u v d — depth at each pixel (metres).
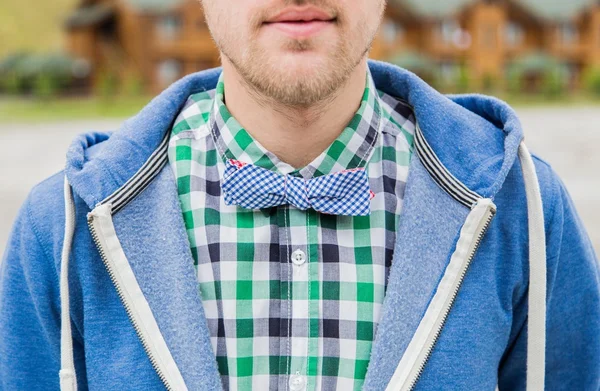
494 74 24.78
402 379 1.07
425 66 23.33
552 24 25.11
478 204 1.12
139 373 1.09
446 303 1.11
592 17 25.34
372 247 1.17
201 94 1.31
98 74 24.09
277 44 1.03
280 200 1.16
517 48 25.22
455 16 24.42
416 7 24.20
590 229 6.12
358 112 1.20
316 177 1.17
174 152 1.23
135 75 24.17
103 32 24.56
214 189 1.21
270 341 1.13
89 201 1.12
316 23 1.03
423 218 1.16
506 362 1.27
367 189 1.16
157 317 1.11
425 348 1.08
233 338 1.12
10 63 24.23
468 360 1.09
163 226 1.15
